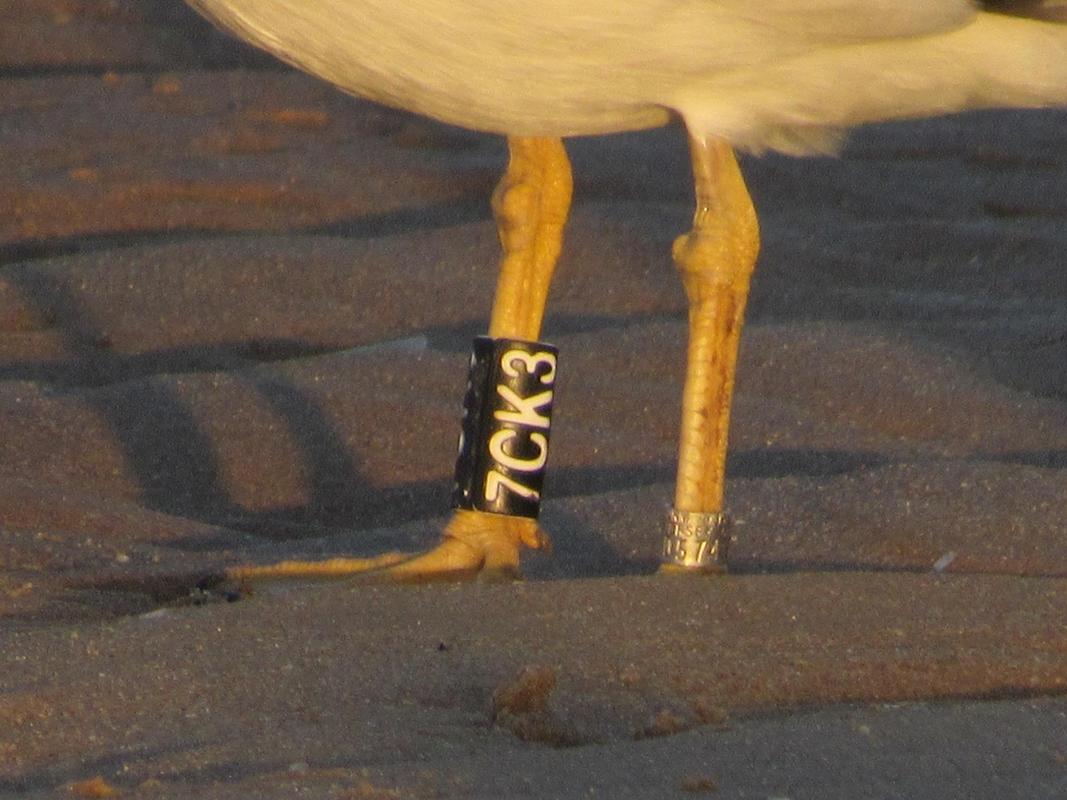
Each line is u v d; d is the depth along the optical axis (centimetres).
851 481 1065
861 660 764
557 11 704
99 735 690
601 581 832
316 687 726
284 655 752
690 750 673
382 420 1197
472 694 723
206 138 1888
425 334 1385
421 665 744
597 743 689
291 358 1359
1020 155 1909
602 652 758
